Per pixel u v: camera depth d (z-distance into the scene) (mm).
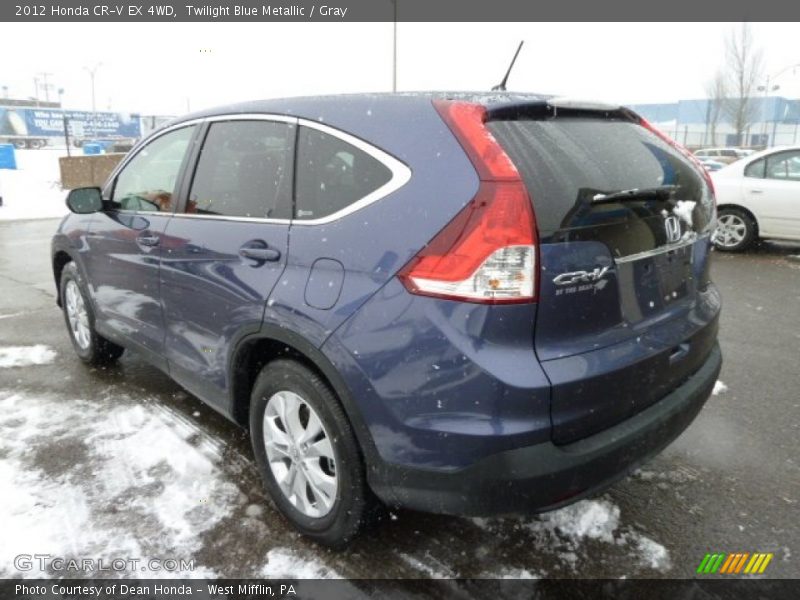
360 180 2189
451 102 2092
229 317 2604
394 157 2102
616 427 2094
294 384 2357
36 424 3471
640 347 2139
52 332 5203
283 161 2512
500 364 1841
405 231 1990
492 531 2553
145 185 3387
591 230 1981
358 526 2287
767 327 5203
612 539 2506
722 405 3734
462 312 1862
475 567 2350
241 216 2646
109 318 3787
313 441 2385
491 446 1860
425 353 1918
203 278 2754
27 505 2717
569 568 2344
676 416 2289
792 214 8055
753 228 8383
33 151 36969
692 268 2514
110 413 3609
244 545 2467
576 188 1983
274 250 2410
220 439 3287
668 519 2631
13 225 13086
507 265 1825
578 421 1964
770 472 3000
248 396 2779
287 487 2514
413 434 1975
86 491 2822
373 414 2061
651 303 2252
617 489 2852
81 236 3936
